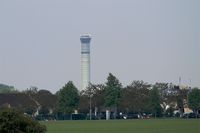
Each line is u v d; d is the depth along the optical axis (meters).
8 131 119.12
